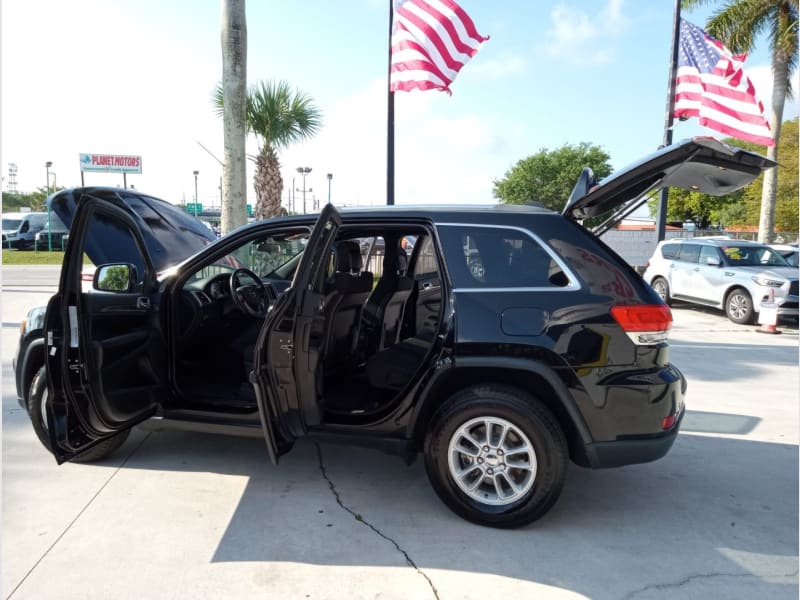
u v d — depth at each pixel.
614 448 2.91
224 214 7.76
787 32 17.25
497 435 3.01
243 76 7.59
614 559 2.75
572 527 3.06
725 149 2.82
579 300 2.95
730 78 10.68
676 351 7.95
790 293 9.66
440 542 2.87
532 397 2.97
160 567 2.60
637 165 2.91
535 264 3.06
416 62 7.39
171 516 3.06
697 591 2.51
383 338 4.18
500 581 2.55
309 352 3.13
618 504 3.34
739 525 3.11
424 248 4.78
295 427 3.19
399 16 7.43
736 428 4.69
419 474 3.68
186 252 4.58
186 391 3.73
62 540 2.80
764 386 6.04
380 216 3.36
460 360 2.98
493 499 3.04
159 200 4.98
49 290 13.69
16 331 8.16
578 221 3.31
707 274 11.25
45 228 28.77
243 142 7.72
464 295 3.05
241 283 4.52
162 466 3.71
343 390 3.86
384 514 3.15
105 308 3.19
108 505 3.16
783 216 35.09
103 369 3.14
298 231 3.54
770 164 2.99
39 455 3.81
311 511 3.16
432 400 3.19
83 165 32.06
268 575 2.56
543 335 2.92
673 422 2.99
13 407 4.78
